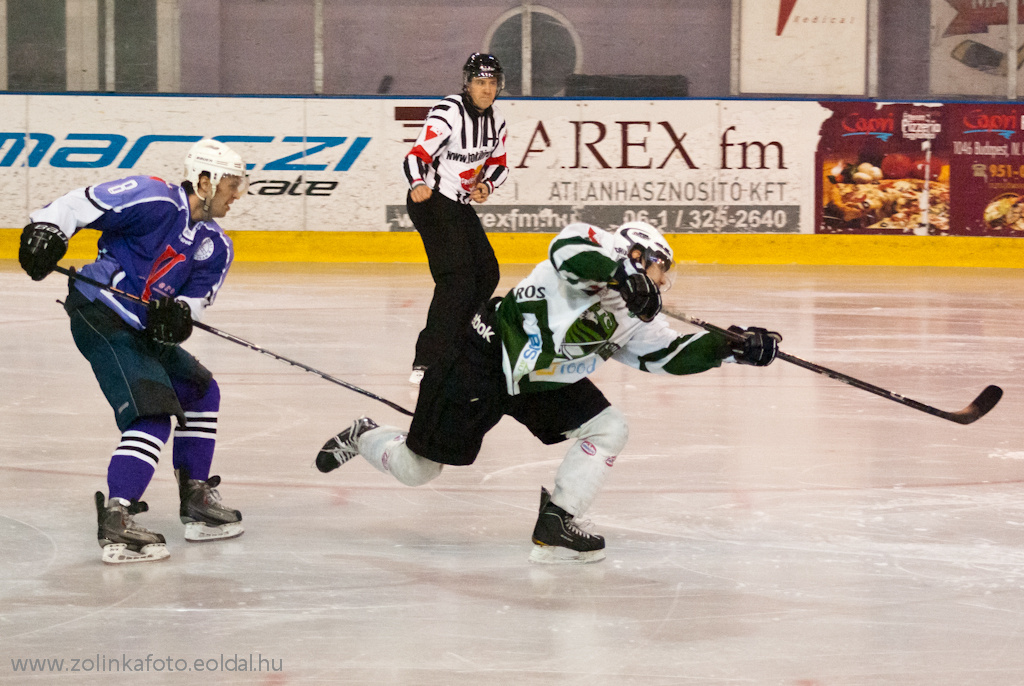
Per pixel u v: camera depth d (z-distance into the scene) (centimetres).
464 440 771
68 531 833
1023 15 3406
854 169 3200
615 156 3180
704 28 3488
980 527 864
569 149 3170
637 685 566
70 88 3453
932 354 1747
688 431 1209
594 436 770
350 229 3183
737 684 569
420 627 645
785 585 729
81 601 683
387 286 2612
